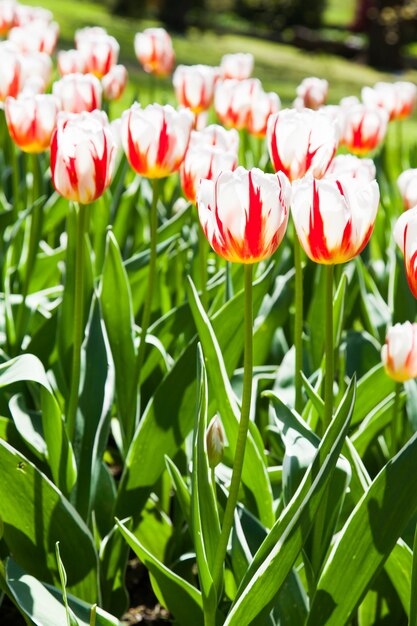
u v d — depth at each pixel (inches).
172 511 81.4
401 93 104.2
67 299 76.0
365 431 74.1
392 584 69.2
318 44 592.1
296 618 66.0
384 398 77.7
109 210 89.4
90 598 69.5
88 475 71.2
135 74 311.0
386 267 94.7
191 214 91.7
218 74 96.5
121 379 76.9
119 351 76.7
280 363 85.7
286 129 67.8
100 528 73.9
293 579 66.5
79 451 72.0
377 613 69.9
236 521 66.5
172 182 122.3
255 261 60.2
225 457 73.6
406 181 76.4
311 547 65.7
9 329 79.6
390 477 62.1
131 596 77.5
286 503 64.6
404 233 60.9
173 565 74.4
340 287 73.3
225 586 69.3
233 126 89.7
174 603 66.8
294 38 604.4
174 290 87.6
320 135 67.8
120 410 77.3
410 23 573.6
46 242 96.0
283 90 379.6
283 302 79.2
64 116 69.7
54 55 290.2
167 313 82.2
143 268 83.0
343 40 644.7
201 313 67.4
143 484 72.7
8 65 83.7
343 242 60.7
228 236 59.6
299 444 65.2
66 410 75.7
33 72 88.0
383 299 93.4
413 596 63.1
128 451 75.2
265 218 59.3
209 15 586.2
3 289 85.3
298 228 61.2
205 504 64.3
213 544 64.7
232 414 67.7
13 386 78.4
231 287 77.1
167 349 80.0
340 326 73.7
